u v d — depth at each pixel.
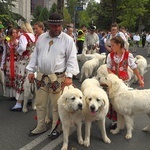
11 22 15.16
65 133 4.23
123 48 4.85
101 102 4.18
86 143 4.38
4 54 6.33
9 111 6.07
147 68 12.66
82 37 12.23
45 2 79.75
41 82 4.47
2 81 6.83
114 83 4.57
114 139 4.68
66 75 4.27
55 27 4.10
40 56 4.32
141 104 4.54
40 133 4.86
